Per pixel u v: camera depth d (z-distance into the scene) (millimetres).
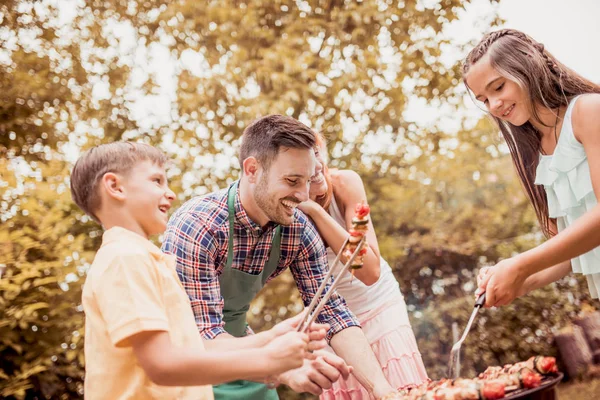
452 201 7258
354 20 5961
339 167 6195
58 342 4711
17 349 4465
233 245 2246
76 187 1808
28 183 4902
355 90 5953
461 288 6816
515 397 1528
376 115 6328
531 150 2451
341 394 2711
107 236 1732
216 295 2189
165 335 1571
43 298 4691
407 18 6125
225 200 2258
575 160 2213
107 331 1626
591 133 2135
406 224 6984
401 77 6281
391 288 2848
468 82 2365
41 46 5742
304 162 2082
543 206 2527
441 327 6484
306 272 2447
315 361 1957
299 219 2383
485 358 6367
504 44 2281
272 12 6180
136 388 1613
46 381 4797
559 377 1646
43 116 5527
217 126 5977
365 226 1733
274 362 1590
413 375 2705
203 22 5867
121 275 1598
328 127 6078
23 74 5355
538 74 2242
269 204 2113
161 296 1688
